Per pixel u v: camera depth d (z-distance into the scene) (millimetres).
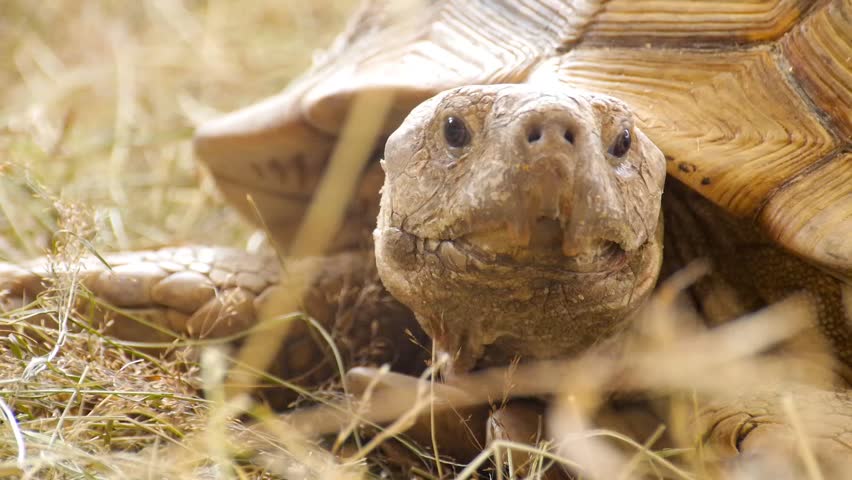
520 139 2596
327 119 4090
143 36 8898
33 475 2887
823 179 3279
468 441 3359
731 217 3570
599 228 2658
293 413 3615
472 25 3938
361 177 4297
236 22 9086
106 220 5539
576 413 3141
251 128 4539
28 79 8000
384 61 3953
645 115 3373
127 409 3258
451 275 2895
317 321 3965
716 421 3004
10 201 5203
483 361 3338
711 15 3635
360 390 3453
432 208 2828
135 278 3816
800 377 3350
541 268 2805
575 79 3496
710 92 3469
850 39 3461
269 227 5289
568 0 3814
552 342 3166
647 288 3127
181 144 7059
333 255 4410
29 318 3738
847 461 2686
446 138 2824
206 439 3096
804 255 3217
